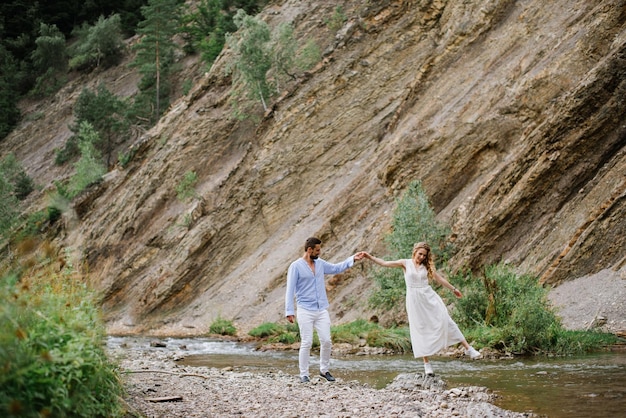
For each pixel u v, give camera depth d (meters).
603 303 13.99
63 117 61.12
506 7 24.78
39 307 4.64
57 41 69.06
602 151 17.58
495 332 12.05
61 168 53.59
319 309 9.00
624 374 8.43
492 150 20.77
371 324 16.58
